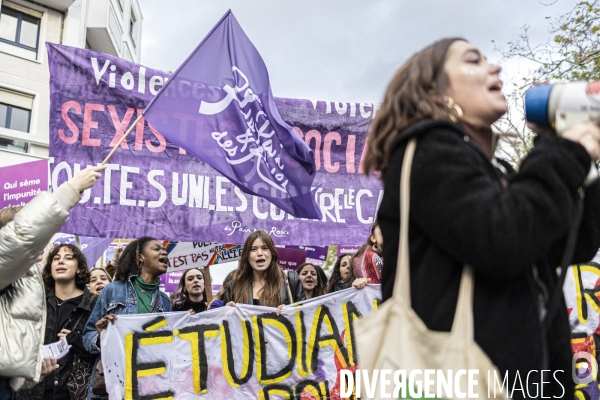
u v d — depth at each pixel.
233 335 4.94
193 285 6.93
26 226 2.77
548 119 1.32
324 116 6.30
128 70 5.61
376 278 5.48
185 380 4.79
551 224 1.15
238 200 5.81
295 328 5.03
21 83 21.81
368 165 1.46
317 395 4.95
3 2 21.55
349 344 5.06
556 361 1.34
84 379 4.86
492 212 1.14
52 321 4.94
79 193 3.00
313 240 6.03
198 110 5.09
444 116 1.33
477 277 1.21
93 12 26.47
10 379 3.08
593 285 5.04
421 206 1.22
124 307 4.95
